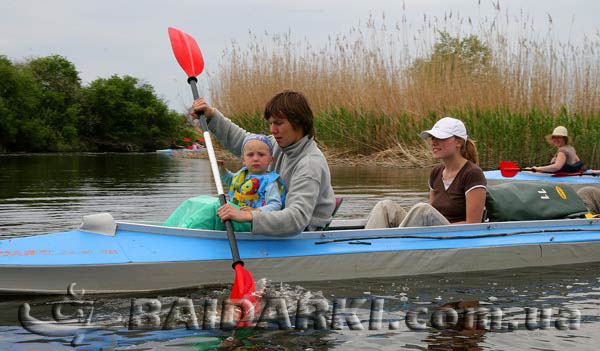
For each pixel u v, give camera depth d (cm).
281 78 1658
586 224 461
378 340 266
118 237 342
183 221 391
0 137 3516
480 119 1256
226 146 450
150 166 1686
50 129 3778
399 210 443
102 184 1033
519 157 1202
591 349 258
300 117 375
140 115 4484
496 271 412
